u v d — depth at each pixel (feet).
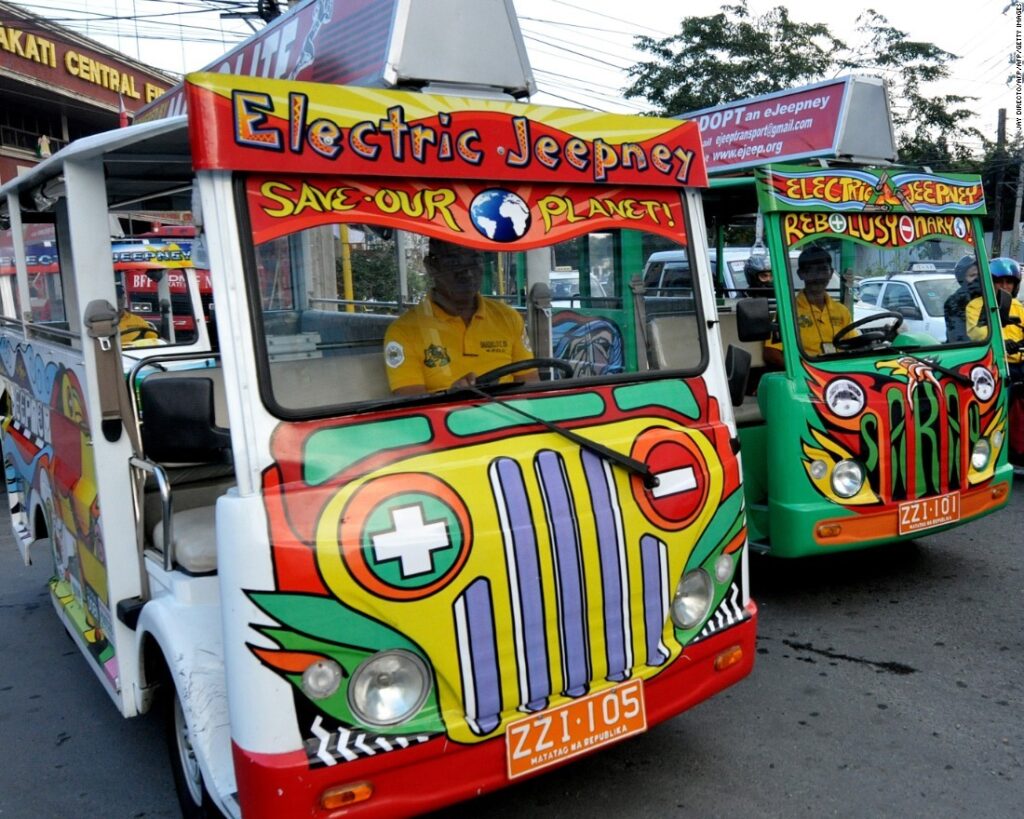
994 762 11.39
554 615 8.76
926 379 16.11
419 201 8.93
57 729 13.82
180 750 10.50
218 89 7.92
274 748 7.67
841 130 17.71
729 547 10.20
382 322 9.32
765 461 16.35
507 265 9.84
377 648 7.98
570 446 9.18
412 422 8.67
